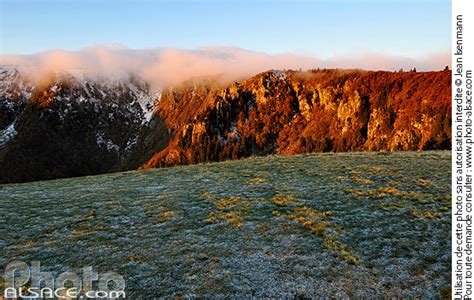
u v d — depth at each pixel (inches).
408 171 1131.3
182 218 790.5
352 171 1186.0
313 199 891.4
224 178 1227.2
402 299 474.6
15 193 1184.2
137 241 674.8
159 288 511.8
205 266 567.8
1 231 758.5
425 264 553.0
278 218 761.6
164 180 1275.8
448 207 775.1
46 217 844.0
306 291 495.5
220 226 730.8
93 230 741.9
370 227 695.1
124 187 1175.6
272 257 590.6
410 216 738.8
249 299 480.4
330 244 624.4
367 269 545.6
